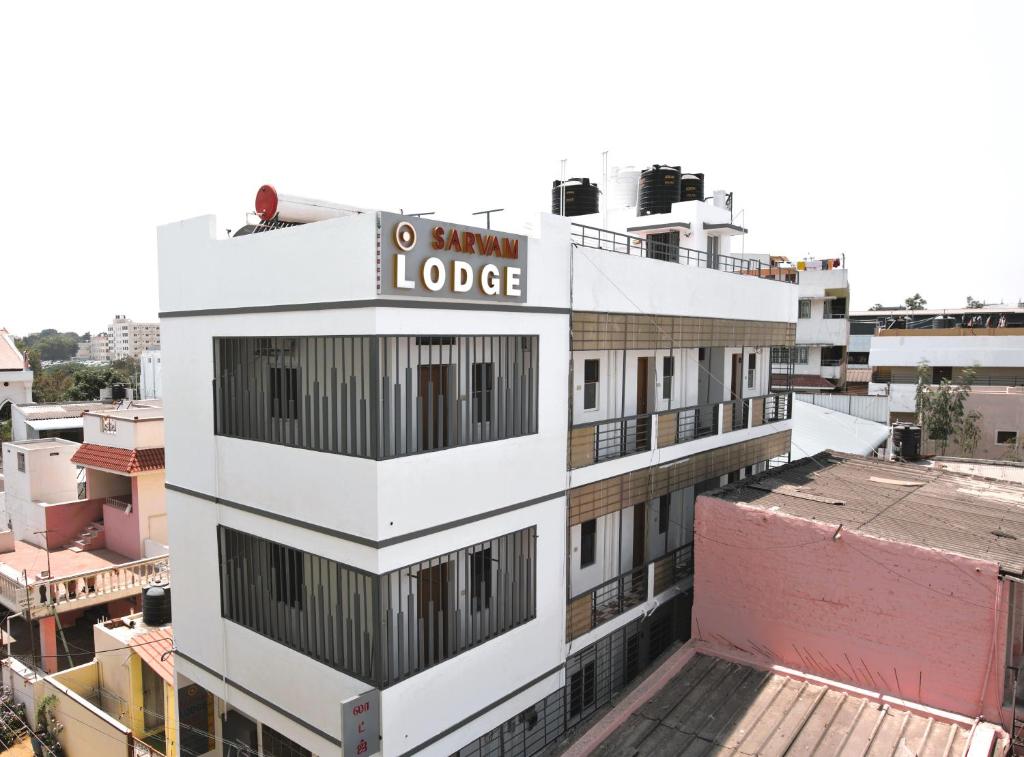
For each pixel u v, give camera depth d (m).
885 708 11.18
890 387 43.50
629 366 15.41
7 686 18.89
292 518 10.41
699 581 13.88
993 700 10.47
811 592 12.27
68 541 24.59
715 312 16.77
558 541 12.39
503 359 11.45
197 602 12.37
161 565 21.89
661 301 14.74
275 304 10.34
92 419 24.84
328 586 10.16
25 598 19.50
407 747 9.77
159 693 17.44
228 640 11.84
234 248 10.95
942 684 10.94
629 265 13.75
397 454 9.41
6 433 42.00
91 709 16.02
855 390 50.31
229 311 11.13
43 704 17.28
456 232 9.91
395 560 9.43
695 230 19.61
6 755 17.06
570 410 12.56
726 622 13.48
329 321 9.56
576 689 13.83
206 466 11.87
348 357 9.91
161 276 12.40
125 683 17.22
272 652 11.04
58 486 26.31
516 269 11.01
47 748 16.81
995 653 10.42
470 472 10.52
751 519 13.02
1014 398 35.56
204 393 11.77
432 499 9.91
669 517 16.97
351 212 12.23
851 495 14.48
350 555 9.59
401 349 10.05
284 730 10.95
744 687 12.22
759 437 19.20
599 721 11.59
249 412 11.31
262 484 10.87
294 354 10.70
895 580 11.31
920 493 14.86
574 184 22.92
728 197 22.59
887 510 13.33
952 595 10.77
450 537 10.26
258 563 11.34
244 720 12.59
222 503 11.63
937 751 10.09
